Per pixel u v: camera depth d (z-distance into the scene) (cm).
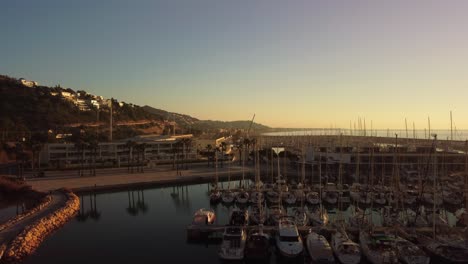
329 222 6394
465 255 4628
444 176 9750
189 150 19962
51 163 16275
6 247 5184
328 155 13338
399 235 5509
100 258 5203
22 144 16175
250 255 4828
